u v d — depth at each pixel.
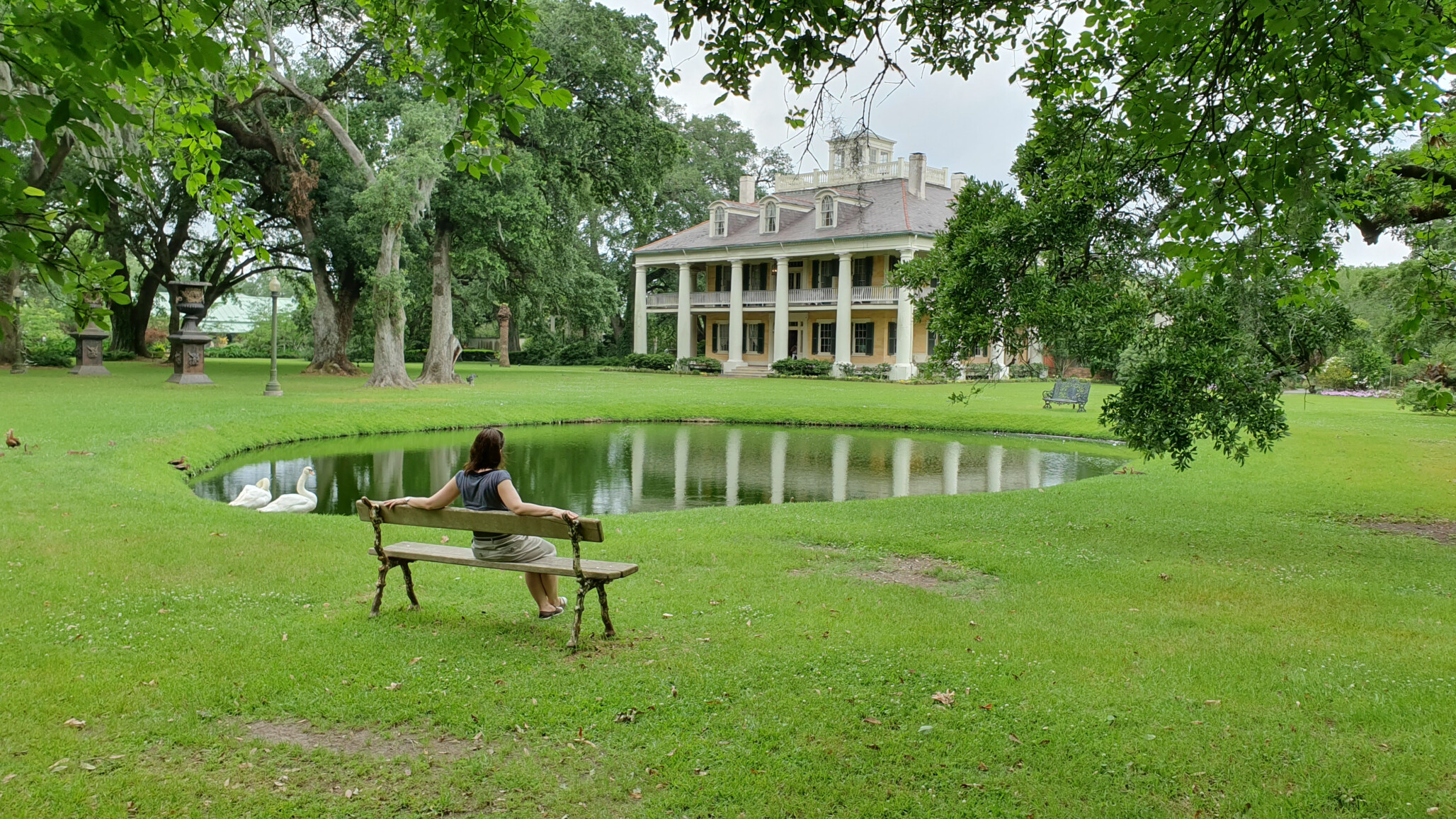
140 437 16.36
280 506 12.12
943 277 10.97
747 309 53.53
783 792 3.83
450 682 4.93
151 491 11.92
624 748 4.21
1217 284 7.10
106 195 3.13
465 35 4.64
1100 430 25.36
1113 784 3.94
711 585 7.41
